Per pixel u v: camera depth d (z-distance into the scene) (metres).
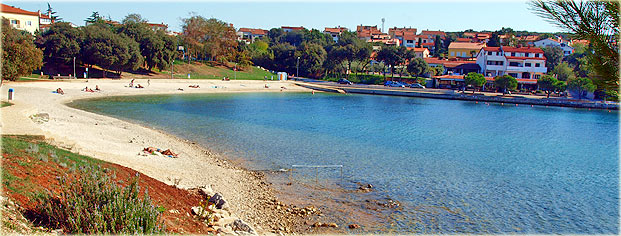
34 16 117.50
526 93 111.81
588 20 6.44
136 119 52.00
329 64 139.38
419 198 25.38
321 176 29.31
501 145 45.88
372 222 21.25
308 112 69.44
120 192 13.21
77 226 11.64
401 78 131.12
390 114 71.56
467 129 57.28
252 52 149.25
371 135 48.75
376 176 29.89
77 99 68.50
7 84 68.62
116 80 91.38
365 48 135.50
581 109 89.19
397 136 48.91
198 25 126.88
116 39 92.06
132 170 21.52
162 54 105.06
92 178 13.23
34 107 39.50
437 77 126.12
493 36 169.62
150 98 77.88
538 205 25.09
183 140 39.94
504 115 75.56
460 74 133.75
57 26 90.56
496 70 128.50
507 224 21.89
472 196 26.22
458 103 96.31
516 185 29.27
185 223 15.46
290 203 23.38
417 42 199.00
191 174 26.11
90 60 91.31
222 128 48.94
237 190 24.44
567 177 32.19
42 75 82.94
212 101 79.44
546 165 36.31
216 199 19.64
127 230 11.61
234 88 103.56
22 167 15.49
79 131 36.06
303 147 39.53
